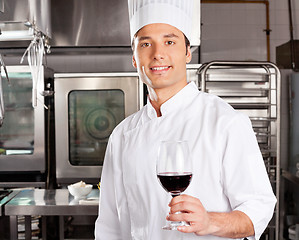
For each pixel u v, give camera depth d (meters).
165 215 1.20
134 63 1.34
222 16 4.14
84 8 3.55
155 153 1.24
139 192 1.25
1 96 2.28
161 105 1.28
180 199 0.97
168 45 1.21
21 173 3.51
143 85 3.55
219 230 1.02
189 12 1.28
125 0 3.55
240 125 1.18
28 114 3.47
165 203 1.20
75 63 4.14
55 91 3.54
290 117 4.09
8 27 2.35
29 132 3.48
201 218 0.96
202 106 1.25
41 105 3.44
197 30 3.41
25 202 2.55
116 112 3.55
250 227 1.08
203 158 1.17
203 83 3.34
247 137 1.17
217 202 1.17
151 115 1.31
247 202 1.11
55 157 3.68
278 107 3.42
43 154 3.47
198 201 0.98
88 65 4.15
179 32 1.22
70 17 3.56
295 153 4.02
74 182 3.56
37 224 3.22
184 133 1.22
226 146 1.16
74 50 3.86
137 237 1.27
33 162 3.47
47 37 2.71
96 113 3.55
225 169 1.15
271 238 3.41
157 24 1.19
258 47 4.16
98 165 3.56
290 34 4.14
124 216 1.34
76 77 3.53
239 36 4.15
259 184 1.13
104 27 3.56
